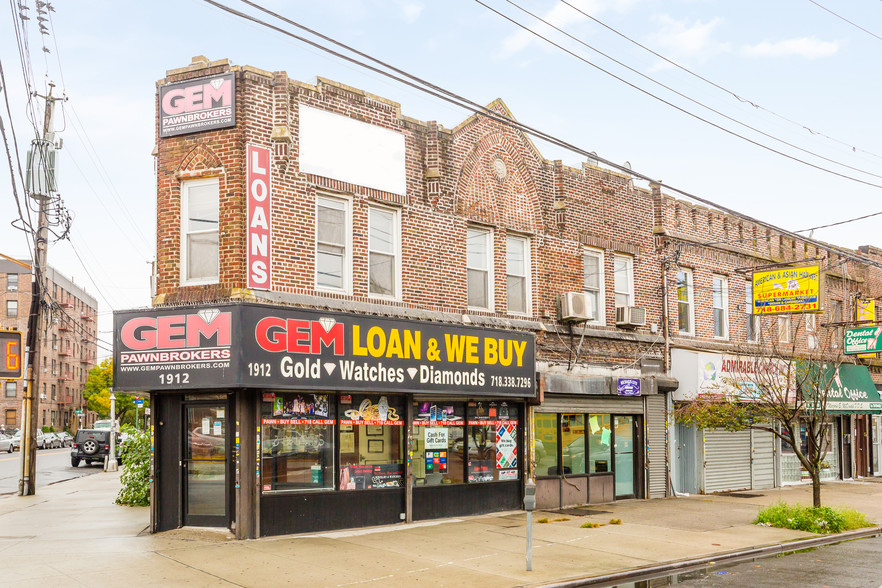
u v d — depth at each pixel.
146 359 13.07
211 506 13.56
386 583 10.27
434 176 16.52
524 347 17.30
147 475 18.38
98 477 28.20
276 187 13.94
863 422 29.83
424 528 14.74
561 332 18.83
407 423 15.30
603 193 20.64
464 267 17.14
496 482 17.02
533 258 18.70
